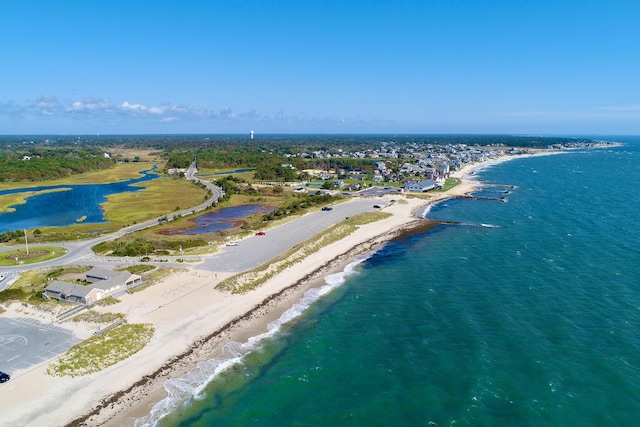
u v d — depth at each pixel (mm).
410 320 70500
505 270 92375
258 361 59500
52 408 48781
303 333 67188
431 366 57031
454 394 51156
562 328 65438
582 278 85312
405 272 93875
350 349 62125
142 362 58156
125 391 52281
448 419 47000
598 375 53562
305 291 84250
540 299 76188
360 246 114750
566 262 95375
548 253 102812
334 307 76562
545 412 47281
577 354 58250
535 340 62250
